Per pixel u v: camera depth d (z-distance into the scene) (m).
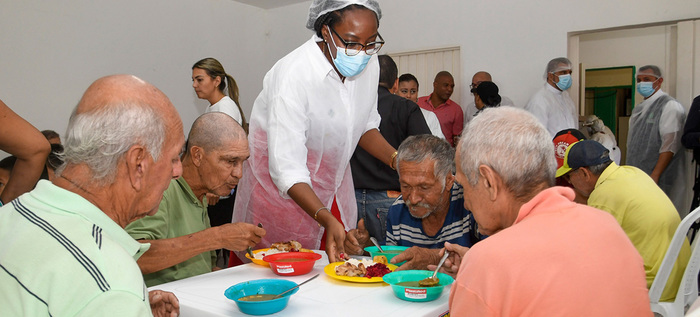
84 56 4.73
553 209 0.99
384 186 2.57
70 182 0.87
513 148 0.99
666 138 4.38
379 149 2.25
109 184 0.87
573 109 4.73
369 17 1.82
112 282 0.76
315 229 2.24
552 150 1.02
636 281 0.98
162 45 5.41
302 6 6.34
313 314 1.21
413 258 1.57
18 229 0.82
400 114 2.73
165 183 0.95
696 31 4.36
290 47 6.49
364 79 2.12
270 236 2.26
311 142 2.09
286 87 1.92
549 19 4.91
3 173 1.96
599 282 0.92
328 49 1.94
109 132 0.84
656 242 2.05
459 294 0.96
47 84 4.48
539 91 4.67
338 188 2.30
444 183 1.73
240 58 6.33
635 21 4.56
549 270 0.90
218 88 4.21
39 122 4.45
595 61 7.21
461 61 5.39
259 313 1.20
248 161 2.21
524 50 5.05
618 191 2.11
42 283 0.75
